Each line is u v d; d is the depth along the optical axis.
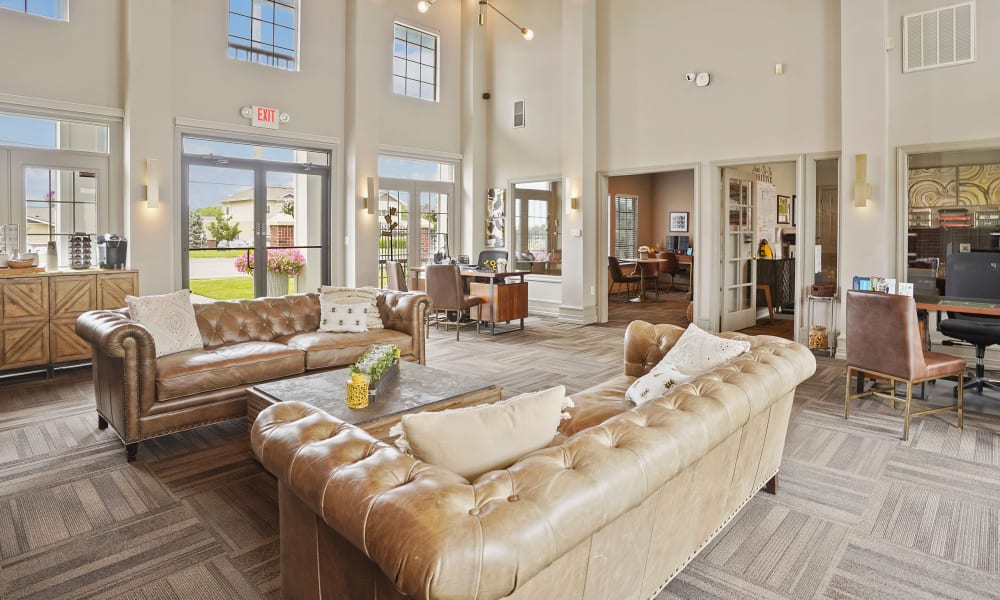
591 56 7.93
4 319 4.73
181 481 3.02
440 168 9.30
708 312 7.11
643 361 3.41
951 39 5.19
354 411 2.74
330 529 1.45
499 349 6.43
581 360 5.87
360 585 1.36
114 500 2.80
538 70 8.80
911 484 2.99
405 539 1.09
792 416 4.09
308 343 4.19
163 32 6.04
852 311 3.94
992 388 4.71
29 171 5.52
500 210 9.37
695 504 1.97
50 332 4.97
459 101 9.38
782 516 2.65
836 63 6.04
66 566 2.25
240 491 2.90
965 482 3.02
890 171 5.53
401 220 8.83
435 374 3.49
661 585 1.87
